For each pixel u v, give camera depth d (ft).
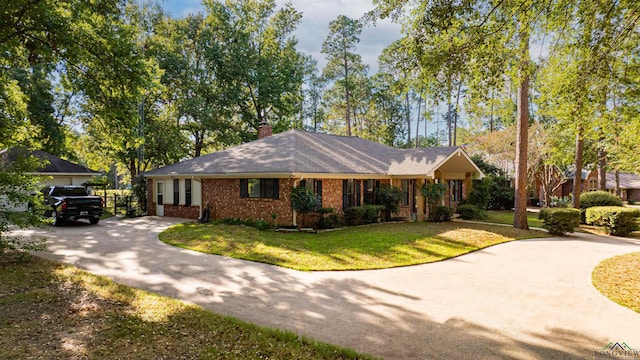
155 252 33.09
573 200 61.46
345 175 50.42
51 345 13.65
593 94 24.66
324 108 151.23
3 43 25.53
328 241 38.27
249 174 48.75
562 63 23.73
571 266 28.89
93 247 35.22
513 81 22.66
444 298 20.83
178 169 62.85
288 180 47.55
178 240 38.86
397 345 14.58
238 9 99.81
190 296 20.68
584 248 37.47
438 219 57.36
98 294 20.08
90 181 81.82
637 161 47.47
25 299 18.90
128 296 19.84
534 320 17.44
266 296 20.89
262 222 47.78
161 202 67.46
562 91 25.66
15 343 13.73
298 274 25.93
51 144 84.12
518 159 50.65
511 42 20.40
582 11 19.76
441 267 28.58
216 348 13.58
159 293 21.15
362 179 56.95
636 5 18.92
